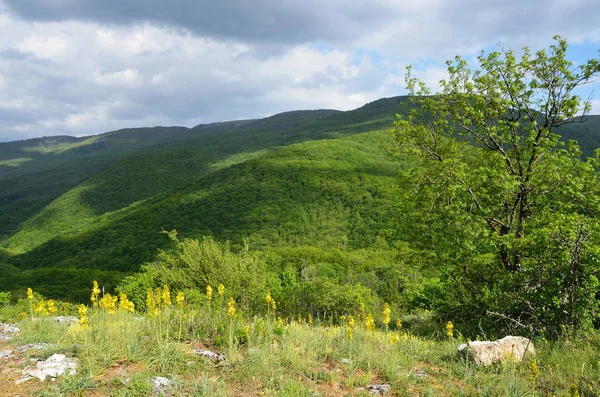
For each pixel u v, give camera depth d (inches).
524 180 582.2
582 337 320.5
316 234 3703.3
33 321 326.6
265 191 4542.3
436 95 676.7
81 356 221.9
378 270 2202.3
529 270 411.8
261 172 5059.1
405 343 314.3
